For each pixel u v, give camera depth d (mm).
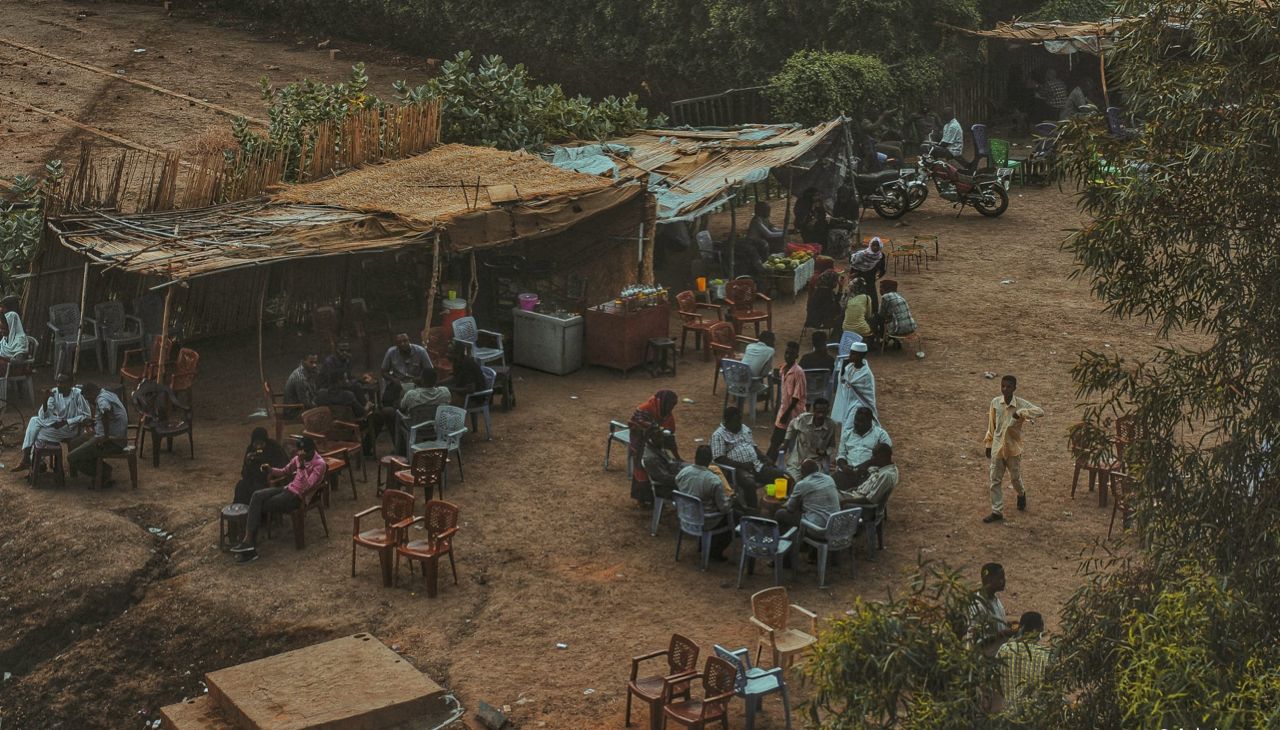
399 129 22594
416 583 13836
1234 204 7875
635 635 12805
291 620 13172
